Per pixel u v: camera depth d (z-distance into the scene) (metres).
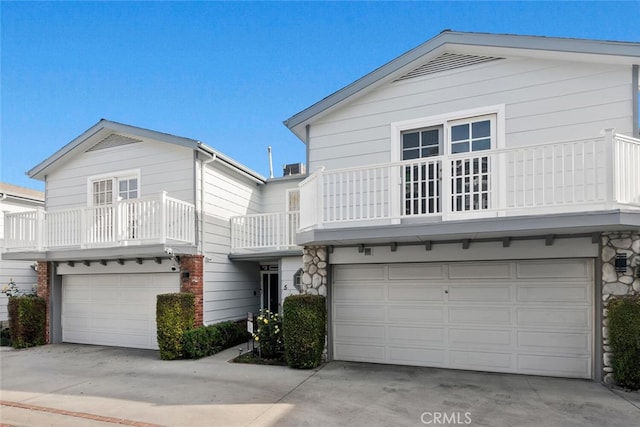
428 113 7.55
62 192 11.52
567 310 6.55
